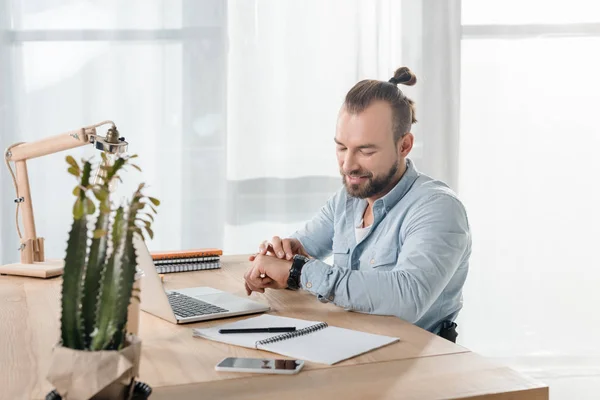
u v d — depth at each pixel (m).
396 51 3.15
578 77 3.29
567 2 3.26
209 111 3.04
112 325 1.00
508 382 1.15
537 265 3.33
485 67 3.24
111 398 0.99
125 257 0.99
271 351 1.30
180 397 1.09
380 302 1.55
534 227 3.31
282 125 3.09
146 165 3.01
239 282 1.88
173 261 2.00
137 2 2.96
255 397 1.09
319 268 1.62
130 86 2.98
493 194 3.28
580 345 3.36
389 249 1.83
